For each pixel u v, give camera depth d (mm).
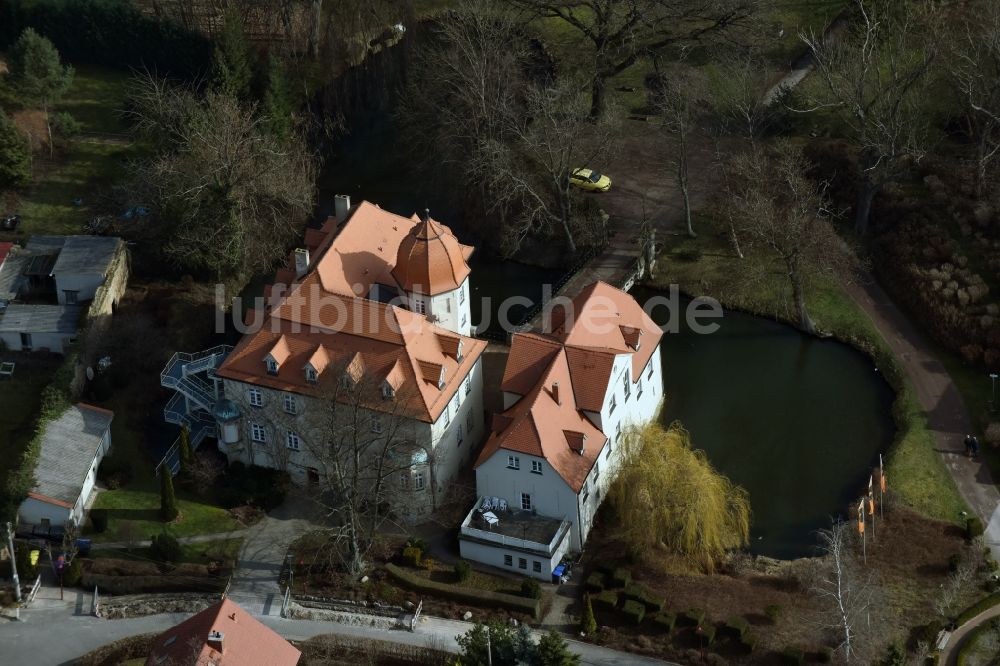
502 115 166000
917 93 172750
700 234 171875
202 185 155875
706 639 115750
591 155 168250
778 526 131875
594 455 125562
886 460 138625
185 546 125312
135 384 145125
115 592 120938
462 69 167250
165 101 171375
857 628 114125
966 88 171000
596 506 129125
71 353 141000
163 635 109312
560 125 162875
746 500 129875
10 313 150250
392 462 126562
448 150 169125
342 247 137875
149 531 126688
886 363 152000
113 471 132375
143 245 167000
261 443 133250
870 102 171500
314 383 127812
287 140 177125
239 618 107812
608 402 127688
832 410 147000
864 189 167250
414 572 123750
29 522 125625
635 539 123250
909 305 159000
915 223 166875
